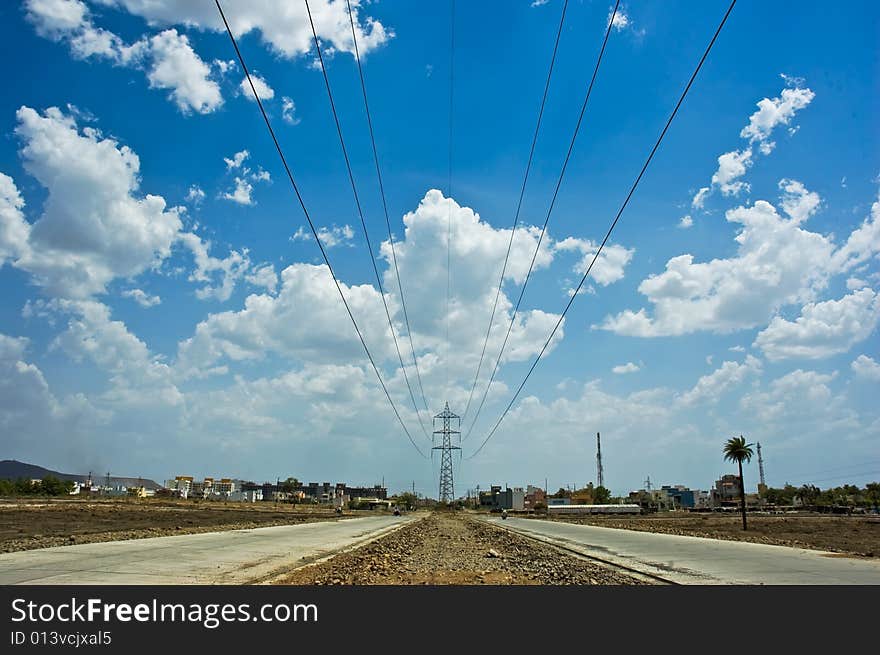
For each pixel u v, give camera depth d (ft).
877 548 171.42
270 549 144.36
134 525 222.69
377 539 209.26
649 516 552.00
